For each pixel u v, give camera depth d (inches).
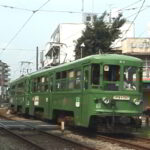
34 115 1241.4
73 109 862.5
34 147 637.3
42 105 1129.4
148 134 866.1
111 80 785.6
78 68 843.4
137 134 866.8
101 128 779.4
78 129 938.1
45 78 1108.5
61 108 946.7
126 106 789.9
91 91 775.7
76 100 845.8
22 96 1456.7
